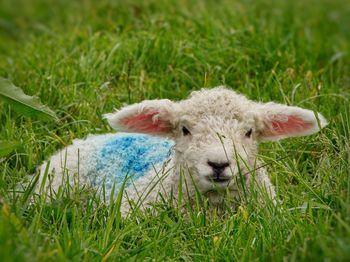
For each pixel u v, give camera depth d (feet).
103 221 22.57
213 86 32.65
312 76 33.27
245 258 19.38
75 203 22.63
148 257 20.20
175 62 34.60
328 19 49.21
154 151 27.22
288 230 20.54
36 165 27.61
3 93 21.68
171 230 21.27
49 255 17.71
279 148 27.50
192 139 23.50
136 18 42.01
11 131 28.09
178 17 39.86
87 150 27.81
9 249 16.89
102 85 31.68
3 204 19.88
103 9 44.91
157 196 24.04
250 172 22.74
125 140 27.96
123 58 34.73
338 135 25.98
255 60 34.96
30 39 45.52
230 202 23.50
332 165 23.95
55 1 53.52
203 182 22.56
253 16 41.45
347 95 31.63
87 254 19.11
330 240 18.43
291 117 24.97
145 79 33.35
